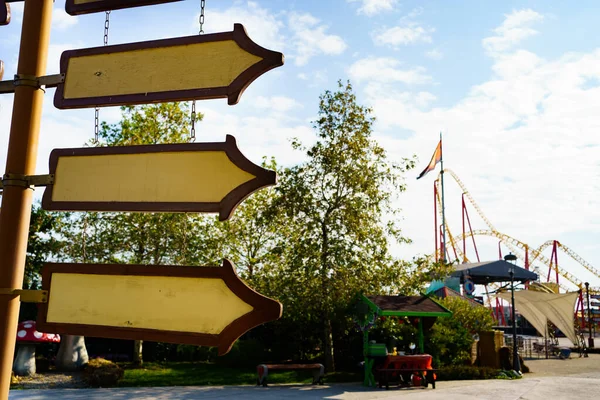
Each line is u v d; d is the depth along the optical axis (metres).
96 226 18.86
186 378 16.73
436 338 19.89
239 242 21.67
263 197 21.61
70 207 2.86
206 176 2.71
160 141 18.61
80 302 2.81
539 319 39.62
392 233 19.08
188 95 2.84
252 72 2.75
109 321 2.75
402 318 18.75
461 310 22.39
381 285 18.55
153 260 18.86
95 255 18.67
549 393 14.74
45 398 12.21
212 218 20.50
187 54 2.90
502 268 46.31
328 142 19.25
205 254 20.39
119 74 2.99
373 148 19.47
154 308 2.71
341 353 21.47
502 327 66.56
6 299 2.82
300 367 16.27
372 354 15.99
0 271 2.84
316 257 18.22
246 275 21.25
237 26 2.83
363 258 18.52
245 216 21.78
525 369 22.31
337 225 18.45
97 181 2.86
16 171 2.94
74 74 3.06
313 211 18.64
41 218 18.84
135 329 2.71
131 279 2.77
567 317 36.84
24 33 3.13
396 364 15.77
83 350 18.31
